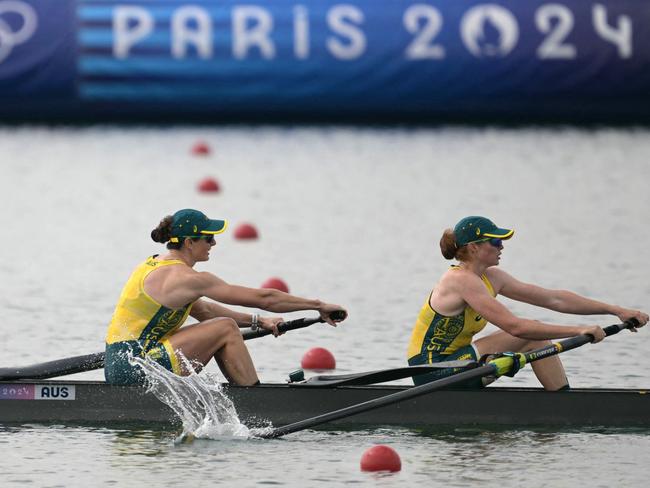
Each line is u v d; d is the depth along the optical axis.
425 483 28.41
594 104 111.56
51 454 30.80
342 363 41.50
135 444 31.80
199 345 33.94
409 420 34.00
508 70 111.50
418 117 113.44
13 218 73.12
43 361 41.12
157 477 28.88
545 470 29.42
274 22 112.12
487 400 33.81
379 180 86.94
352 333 45.91
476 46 111.38
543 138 107.81
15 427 33.53
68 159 97.19
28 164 94.56
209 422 33.62
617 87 111.19
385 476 29.00
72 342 44.00
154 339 34.00
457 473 29.20
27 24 111.88
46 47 112.12
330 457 30.67
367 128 115.38
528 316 48.78
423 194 81.00
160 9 112.12
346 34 112.06
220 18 112.12
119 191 83.06
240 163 95.50
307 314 49.94
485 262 34.22
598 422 33.66
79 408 34.16
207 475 29.05
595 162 94.50
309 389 33.81
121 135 111.44
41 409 34.19
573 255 61.12
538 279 55.25
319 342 44.66
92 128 115.62
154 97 113.06
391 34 111.81
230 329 34.19
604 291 52.56
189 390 33.81
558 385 34.53
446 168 92.12
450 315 34.22
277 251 63.00
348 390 33.78
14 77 112.38
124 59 112.44
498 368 32.59
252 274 56.84
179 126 117.62
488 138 108.25
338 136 110.12
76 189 83.81
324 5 112.06
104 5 111.94
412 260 60.25
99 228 69.81
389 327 46.78
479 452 31.03
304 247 64.06
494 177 87.81
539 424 33.69
